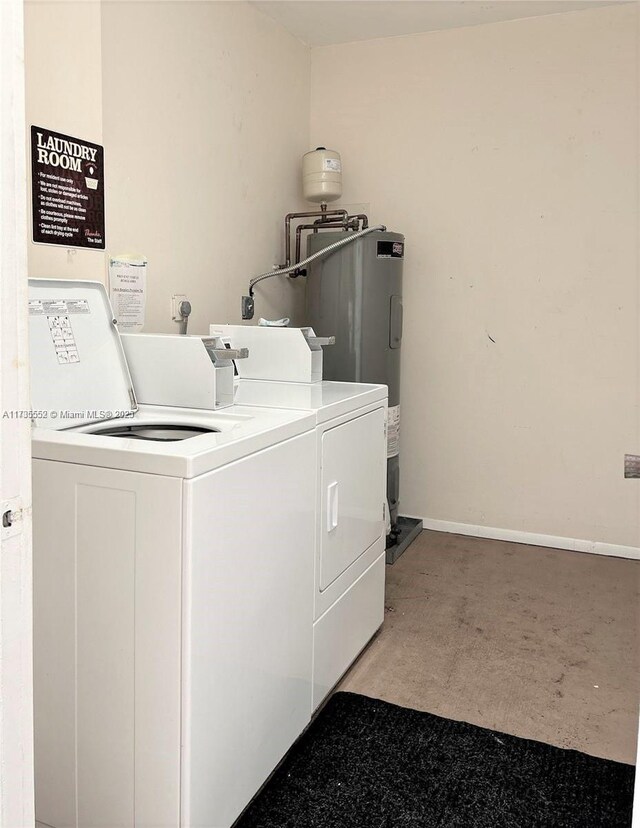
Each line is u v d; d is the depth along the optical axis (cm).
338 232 316
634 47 299
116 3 220
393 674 220
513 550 333
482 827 153
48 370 171
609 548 326
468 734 187
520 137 322
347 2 300
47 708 144
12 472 77
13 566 78
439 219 341
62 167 197
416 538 349
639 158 304
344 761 175
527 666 226
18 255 76
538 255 325
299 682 179
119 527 132
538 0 297
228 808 146
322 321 323
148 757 134
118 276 227
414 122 340
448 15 313
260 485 153
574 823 155
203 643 133
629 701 205
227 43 282
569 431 329
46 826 148
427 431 356
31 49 184
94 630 137
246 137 301
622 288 312
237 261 301
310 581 183
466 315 341
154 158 243
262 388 227
